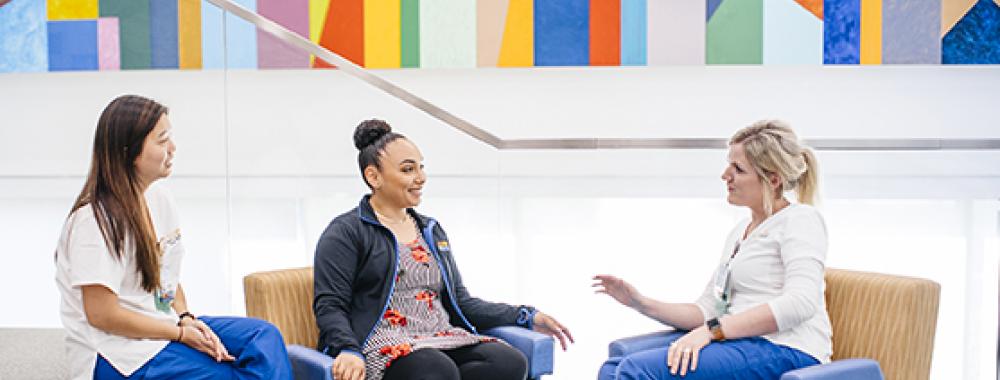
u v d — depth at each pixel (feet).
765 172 7.05
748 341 6.60
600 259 11.66
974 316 11.73
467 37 13.07
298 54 8.95
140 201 6.22
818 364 6.54
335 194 9.07
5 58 8.68
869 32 12.73
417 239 7.61
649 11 12.92
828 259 11.82
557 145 10.72
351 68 9.09
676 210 11.53
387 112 9.36
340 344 6.55
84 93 8.76
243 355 6.16
